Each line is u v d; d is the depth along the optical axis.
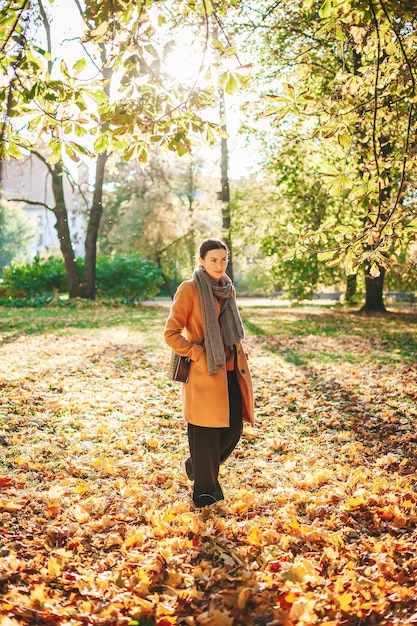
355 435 6.26
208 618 2.93
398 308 30.83
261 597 3.12
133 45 3.97
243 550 3.64
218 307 4.23
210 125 4.30
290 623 2.89
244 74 4.11
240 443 6.10
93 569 3.42
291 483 4.88
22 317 19.47
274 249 23.83
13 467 5.08
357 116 4.95
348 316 22.28
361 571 3.39
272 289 41.81
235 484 4.85
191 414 4.16
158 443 5.92
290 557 3.55
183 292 4.19
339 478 4.95
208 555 3.64
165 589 3.22
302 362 10.70
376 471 5.10
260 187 28.08
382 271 24.12
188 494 4.64
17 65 3.88
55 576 3.30
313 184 22.59
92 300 27.34
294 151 19.17
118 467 5.23
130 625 2.90
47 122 4.22
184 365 4.21
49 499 4.33
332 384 8.71
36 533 3.82
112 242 41.25
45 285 28.27
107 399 7.70
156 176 34.28
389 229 4.75
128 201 40.19
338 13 4.53
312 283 24.64
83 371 9.47
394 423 6.72
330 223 4.88
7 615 2.85
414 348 12.42
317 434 6.38
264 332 15.92
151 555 3.57
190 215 36.59
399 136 5.79
